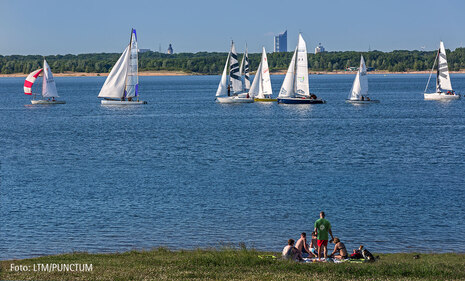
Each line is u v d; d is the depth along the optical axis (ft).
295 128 428.97
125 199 194.18
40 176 235.40
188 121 492.95
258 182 220.64
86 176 234.79
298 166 256.52
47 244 147.54
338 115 540.11
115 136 384.68
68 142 353.51
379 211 176.76
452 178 224.74
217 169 250.16
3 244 147.43
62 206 184.96
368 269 109.50
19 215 174.29
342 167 253.03
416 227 160.56
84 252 134.41
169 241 149.89
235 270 109.91
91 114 573.74
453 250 141.79
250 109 615.57
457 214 172.76
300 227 162.20
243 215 173.99
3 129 436.35
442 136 368.89
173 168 253.44
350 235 154.30
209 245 146.41
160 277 103.19
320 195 198.08
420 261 122.83
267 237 153.28
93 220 168.96
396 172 239.09
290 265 112.37
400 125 444.14
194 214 175.32
